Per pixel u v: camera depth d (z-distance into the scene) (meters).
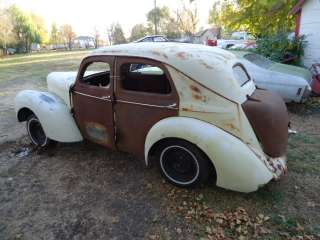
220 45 19.30
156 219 3.01
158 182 3.64
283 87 6.18
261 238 2.71
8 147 4.86
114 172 3.92
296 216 2.97
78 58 24.22
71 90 4.04
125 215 3.09
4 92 9.87
